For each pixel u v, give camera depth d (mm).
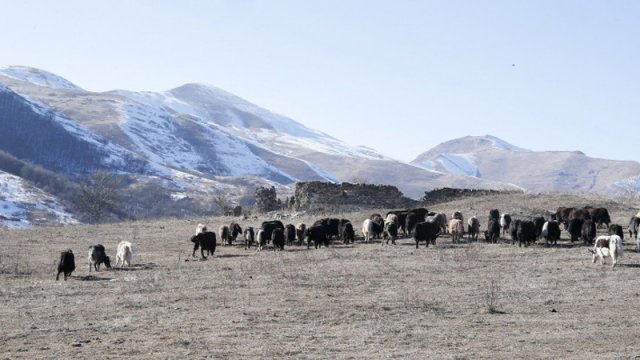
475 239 37312
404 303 20156
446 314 18672
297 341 15484
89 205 111000
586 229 34594
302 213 56219
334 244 37594
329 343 15289
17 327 17062
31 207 140500
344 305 19922
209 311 19094
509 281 24219
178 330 16609
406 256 31281
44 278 27125
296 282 24297
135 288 23609
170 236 44188
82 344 15125
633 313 18531
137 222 56188
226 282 24531
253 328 16859
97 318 18281
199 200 189375
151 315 18531
